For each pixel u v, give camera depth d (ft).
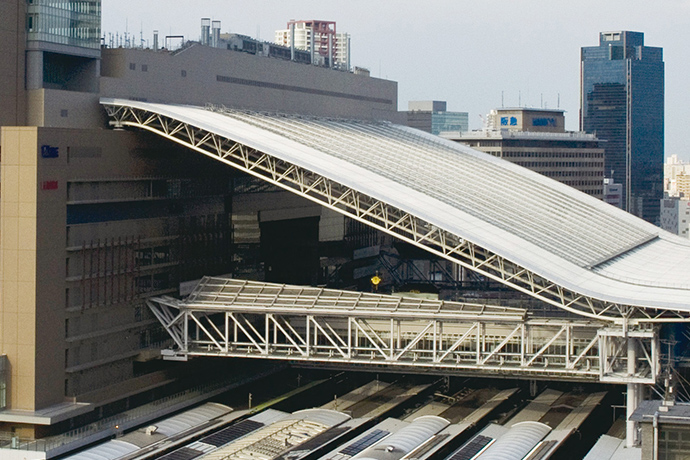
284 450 618.44
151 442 637.71
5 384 652.89
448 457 616.80
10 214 652.89
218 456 603.26
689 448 470.39
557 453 638.12
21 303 650.84
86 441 647.97
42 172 652.89
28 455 613.11
